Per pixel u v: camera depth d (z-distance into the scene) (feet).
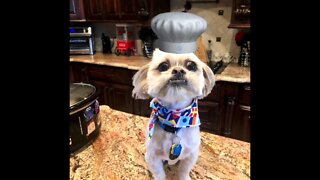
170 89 1.64
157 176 2.00
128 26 8.64
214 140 2.76
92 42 9.25
